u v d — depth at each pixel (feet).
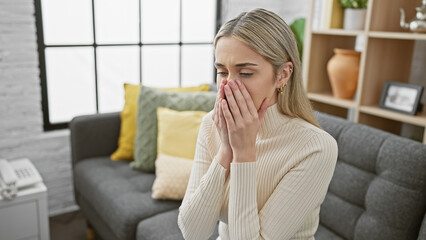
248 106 2.93
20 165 7.57
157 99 7.52
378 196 5.03
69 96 9.12
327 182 3.11
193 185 3.68
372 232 5.03
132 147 7.82
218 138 3.68
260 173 3.33
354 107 7.77
